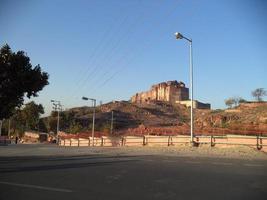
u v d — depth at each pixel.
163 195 11.65
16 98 30.73
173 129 61.84
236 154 28.59
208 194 11.73
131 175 15.87
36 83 30.78
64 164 21.03
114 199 11.14
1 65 29.61
